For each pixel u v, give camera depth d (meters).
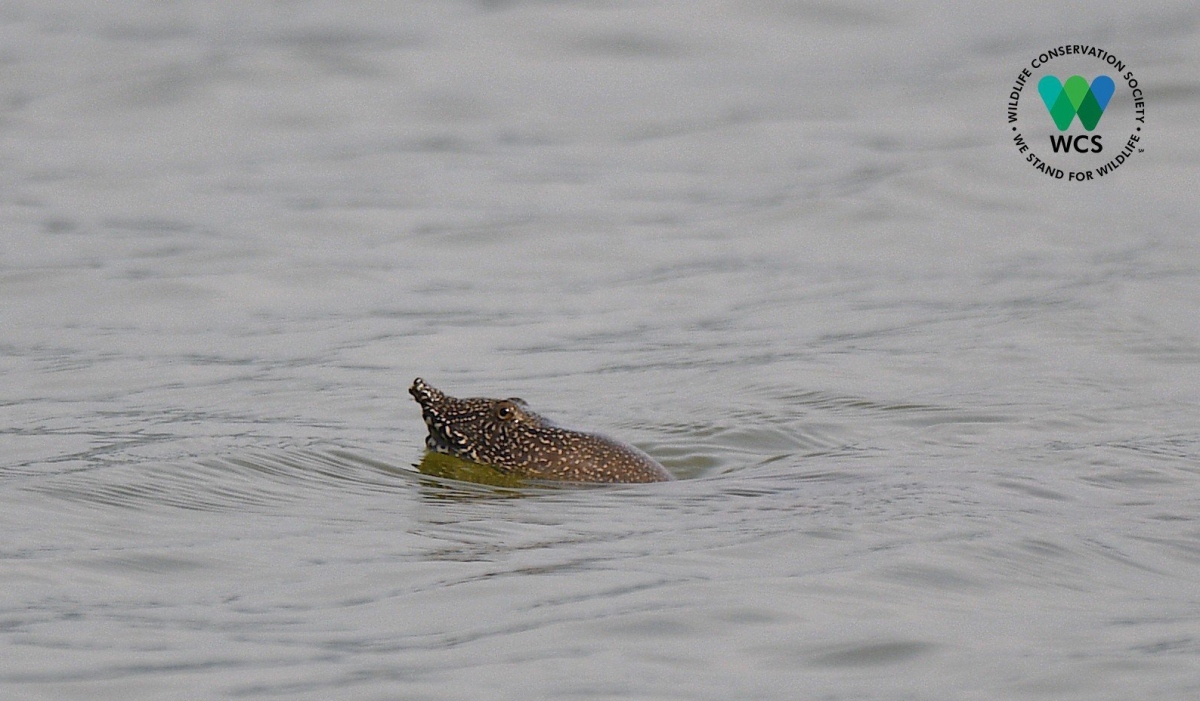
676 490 40.12
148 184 102.88
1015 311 66.19
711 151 110.19
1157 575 31.91
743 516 36.19
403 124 119.94
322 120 119.56
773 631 27.50
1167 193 91.44
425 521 36.09
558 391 56.22
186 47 138.25
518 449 42.75
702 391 55.06
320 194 100.25
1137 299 66.88
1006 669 25.95
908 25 139.75
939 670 25.91
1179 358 58.03
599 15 139.00
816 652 26.58
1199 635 27.67
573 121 120.00
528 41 136.12
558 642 26.89
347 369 60.62
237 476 40.28
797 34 138.38
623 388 56.28
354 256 84.12
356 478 41.19
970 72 124.94
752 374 56.97
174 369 60.44
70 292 74.81
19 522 34.59
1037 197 90.88
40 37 144.88
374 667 25.73
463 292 76.25
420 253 85.25
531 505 38.09
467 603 29.12
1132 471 41.66
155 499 37.59
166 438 47.22
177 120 119.00
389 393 56.09
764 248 84.00
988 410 50.56
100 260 81.94
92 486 38.28
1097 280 72.06
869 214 88.50
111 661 25.92
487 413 43.53
